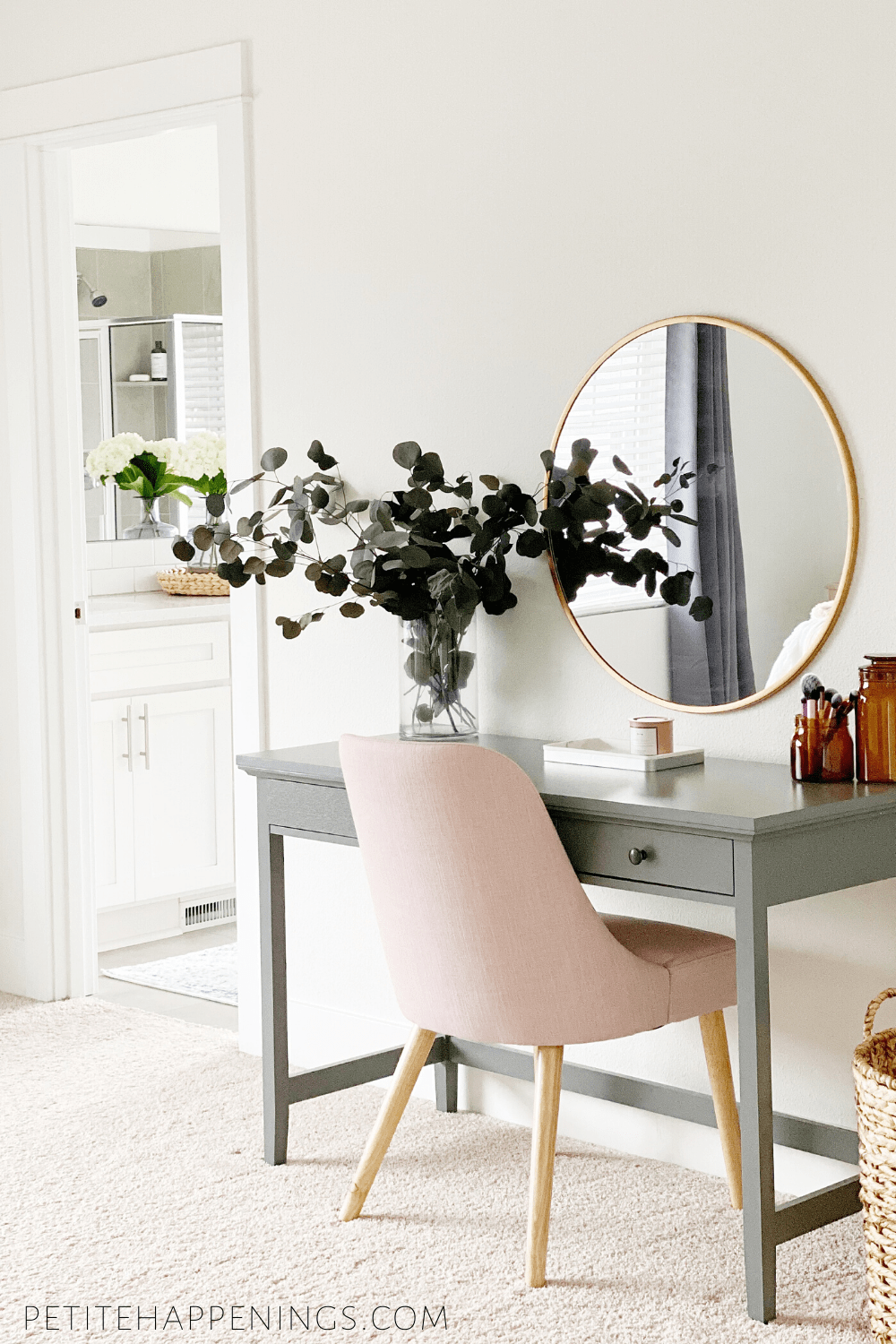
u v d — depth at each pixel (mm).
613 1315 2428
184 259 5926
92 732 4633
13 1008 4145
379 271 3402
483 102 3197
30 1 3996
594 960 2525
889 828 2568
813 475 2770
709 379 2893
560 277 3109
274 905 3072
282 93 3527
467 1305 2463
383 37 3346
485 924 2527
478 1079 3365
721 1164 2988
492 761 2467
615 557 3057
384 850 2621
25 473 4129
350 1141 3176
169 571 5395
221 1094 3451
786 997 2902
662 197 2947
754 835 2324
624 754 2828
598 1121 3168
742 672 2896
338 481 3441
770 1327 2387
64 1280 2561
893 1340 2256
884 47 2646
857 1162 2670
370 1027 3531
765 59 2791
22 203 4074
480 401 3262
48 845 4195
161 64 3719
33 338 4098
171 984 4406
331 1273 2578
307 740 3627
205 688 4918
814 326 2762
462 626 3121
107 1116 3322
